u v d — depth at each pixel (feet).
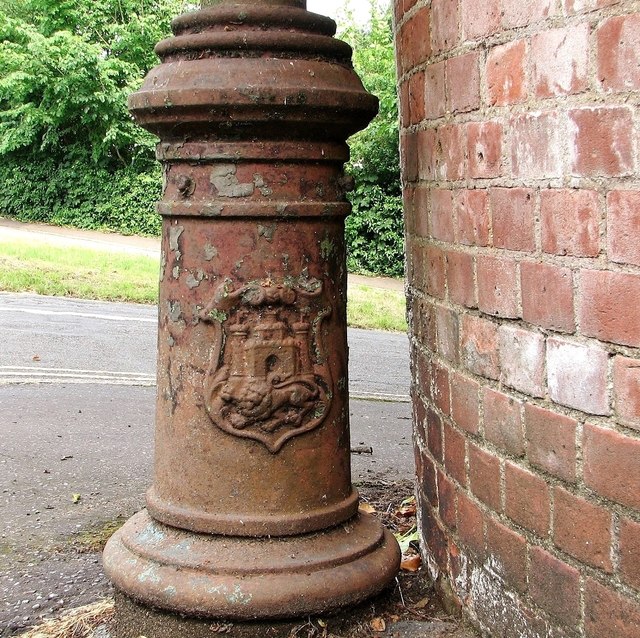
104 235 65.87
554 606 5.95
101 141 67.51
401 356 26.35
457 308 7.18
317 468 7.65
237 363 7.40
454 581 7.57
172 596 7.19
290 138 7.33
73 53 65.51
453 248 7.18
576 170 5.43
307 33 7.40
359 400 18.88
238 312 7.38
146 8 72.13
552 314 5.77
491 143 6.36
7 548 9.46
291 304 7.45
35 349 22.94
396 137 53.06
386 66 56.13
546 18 5.62
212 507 7.52
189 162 7.43
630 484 5.16
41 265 38.60
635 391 5.07
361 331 31.81
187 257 7.47
